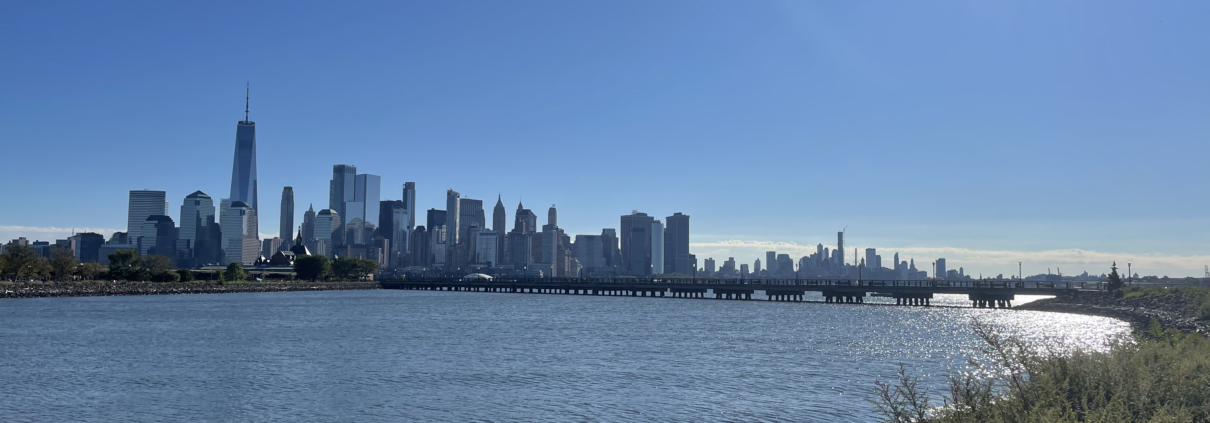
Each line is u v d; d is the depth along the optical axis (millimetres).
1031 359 29031
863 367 66312
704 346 84500
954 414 23625
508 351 79312
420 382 58188
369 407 48500
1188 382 26109
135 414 46406
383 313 147125
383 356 74562
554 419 44969
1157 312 114375
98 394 52844
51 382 57750
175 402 50031
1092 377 27250
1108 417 22688
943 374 61250
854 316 139250
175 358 72188
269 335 96688
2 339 88562
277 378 60062
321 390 54594
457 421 44594
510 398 51469
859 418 44531
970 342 88250
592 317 137500
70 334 95312
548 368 66125
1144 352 30797
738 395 52312
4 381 58125
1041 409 23172
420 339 92500
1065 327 106125
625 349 81062
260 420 44906
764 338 93875
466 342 88875
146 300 187125
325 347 82562
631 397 51781
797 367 66438
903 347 83000
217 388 55344
